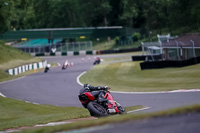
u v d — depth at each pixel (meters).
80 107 85.38
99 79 160.88
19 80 180.00
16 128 42.12
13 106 89.62
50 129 15.50
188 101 69.81
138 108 53.03
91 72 198.50
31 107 88.12
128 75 168.00
